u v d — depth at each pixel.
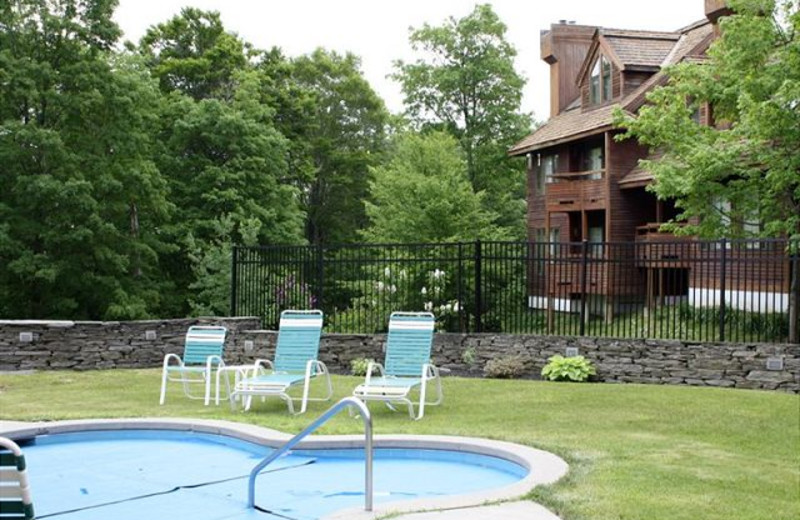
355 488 7.14
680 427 8.90
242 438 8.66
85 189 23.80
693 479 6.34
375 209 29.31
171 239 29.94
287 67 41.31
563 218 28.69
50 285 25.05
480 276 14.73
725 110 16.02
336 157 44.56
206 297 23.80
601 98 26.59
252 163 31.06
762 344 12.23
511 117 34.94
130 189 26.17
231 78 35.34
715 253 14.92
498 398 11.24
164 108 30.98
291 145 37.97
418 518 5.09
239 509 6.57
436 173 28.33
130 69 28.72
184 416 9.88
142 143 27.17
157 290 28.80
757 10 15.18
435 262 16.38
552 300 14.72
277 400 11.53
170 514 6.44
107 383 13.17
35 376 14.08
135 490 7.18
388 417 9.84
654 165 16.12
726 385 12.50
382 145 49.69
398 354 11.09
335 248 15.89
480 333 14.44
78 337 15.31
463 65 34.66
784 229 15.05
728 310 15.56
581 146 27.53
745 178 15.99
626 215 24.45
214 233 29.59
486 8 34.12
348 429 8.81
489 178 35.56
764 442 8.05
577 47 31.58
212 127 30.75
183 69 34.94
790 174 14.11
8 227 23.44
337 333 15.25
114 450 8.75
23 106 25.02
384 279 16.42
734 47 15.13
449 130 34.97
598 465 6.84
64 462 8.21
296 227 33.09
